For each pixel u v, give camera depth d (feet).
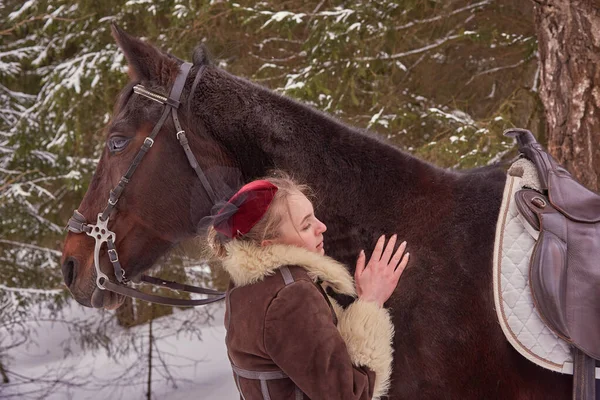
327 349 4.32
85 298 6.23
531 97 15.11
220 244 5.01
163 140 6.02
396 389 5.36
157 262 6.49
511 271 5.11
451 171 6.02
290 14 15.39
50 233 22.26
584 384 4.81
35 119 21.08
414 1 15.46
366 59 15.99
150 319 20.81
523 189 5.39
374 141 5.96
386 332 4.75
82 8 18.74
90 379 21.52
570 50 10.04
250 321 4.55
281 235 4.77
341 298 5.72
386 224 5.69
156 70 6.13
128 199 6.05
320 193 5.82
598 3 9.71
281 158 5.91
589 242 5.09
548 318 4.85
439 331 5.28
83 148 21.27
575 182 5.47
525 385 5.14
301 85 15.79
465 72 18.93
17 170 21.99
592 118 9.84
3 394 20.53
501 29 17.13
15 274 21.67
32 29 21.97
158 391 20.58
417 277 5.43
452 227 5.55
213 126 6.02
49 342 25.35
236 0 17.16
